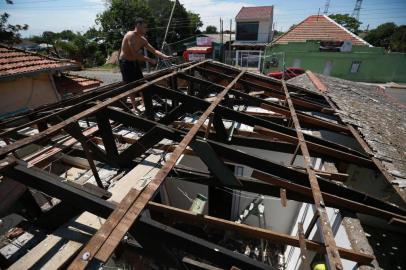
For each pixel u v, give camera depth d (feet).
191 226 16.37
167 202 13.02
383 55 71.20
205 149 7.56
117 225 3.93
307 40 73.67
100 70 103.45
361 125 11.85
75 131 7.46
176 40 143.74
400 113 18.03
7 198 6.76
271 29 105.81
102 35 129.49
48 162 10.23
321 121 12.51
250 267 4.63
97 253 3.45
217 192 17.29
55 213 6.86
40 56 30.12
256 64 99.71
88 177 10.14
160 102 18.26
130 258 8.15
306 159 7.47
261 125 10.49
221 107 10.82
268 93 17.75
